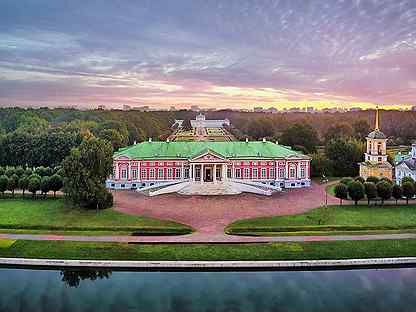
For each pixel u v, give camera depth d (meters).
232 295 68.94
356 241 89.62
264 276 76.44
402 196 129.00
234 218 109.62
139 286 72.31
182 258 80.56
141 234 95.44
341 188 125.25
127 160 153.12
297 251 84.00
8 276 76.50
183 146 161.88
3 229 98.56
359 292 70.12
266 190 143.12
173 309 64.56
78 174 116.44
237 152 159.00
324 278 75.62
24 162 186.00
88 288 72.06
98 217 109.31
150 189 147.00
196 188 143.00
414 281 74.31
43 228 99.56
